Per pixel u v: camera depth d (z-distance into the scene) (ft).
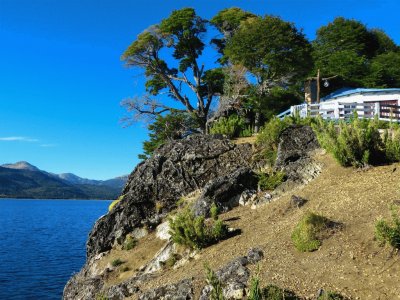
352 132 55.57
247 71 124.67
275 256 37.32
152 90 150.30
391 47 212.23
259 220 50.29
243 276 35.17
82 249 212.64
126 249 65.72
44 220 469.98
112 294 47.55
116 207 73.05
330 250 35.27
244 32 124.57
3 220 451.94
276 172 62.85
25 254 189.67
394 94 113.70
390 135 56.03
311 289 31.17
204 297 35.14
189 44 139.33
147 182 72.74
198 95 141.38
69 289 69.31
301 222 38.99
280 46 120.78
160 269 49.44
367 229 36.17
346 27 194.90
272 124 72.69
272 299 30.07
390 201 39.99
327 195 48.60
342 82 166.71
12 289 117.60
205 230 49.34
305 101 137.69
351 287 30.32
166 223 65.26
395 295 28.35
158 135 126.41
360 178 50.21
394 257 31.63
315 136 66.74
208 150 74.43
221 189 59.98
